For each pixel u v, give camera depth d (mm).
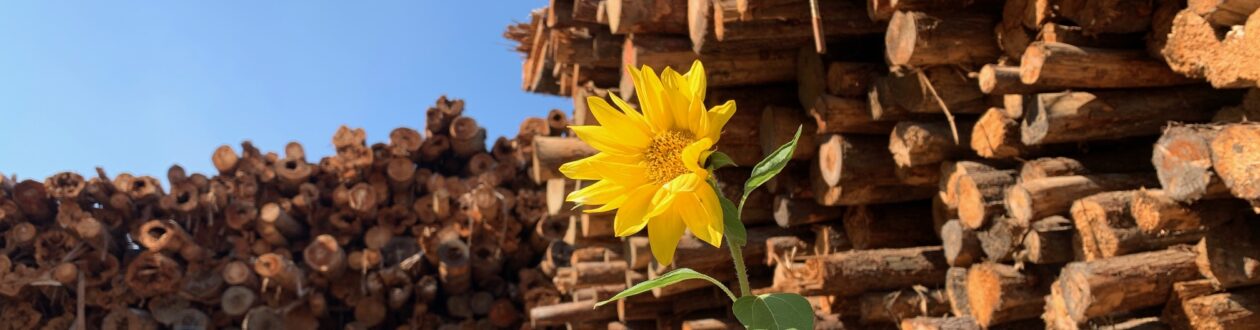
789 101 3605
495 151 7742
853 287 3324
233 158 7477
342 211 7199
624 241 4281
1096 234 2471
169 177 7340
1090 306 2326
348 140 7465
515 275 7406
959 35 2689
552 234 6434
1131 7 2396
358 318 6848
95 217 7055
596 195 1204
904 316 3291
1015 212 2664
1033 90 2559
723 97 3572
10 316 6777
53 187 7047
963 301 3082
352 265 6941
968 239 2998
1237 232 2207
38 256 6824
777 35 3057
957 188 2934
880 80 3023
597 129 1226
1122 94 2545
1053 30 2494
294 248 7215
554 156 3746
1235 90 2445
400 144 7543
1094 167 2723
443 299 7285
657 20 3365
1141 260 2357
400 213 7312
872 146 3223
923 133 2973
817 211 3605
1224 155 1975
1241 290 2291
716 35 3070
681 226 1200
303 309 6883
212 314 6930
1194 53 2166
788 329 1038
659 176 1200
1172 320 2369
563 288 6281
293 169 7391
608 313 5449
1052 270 2771
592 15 3936
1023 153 2768
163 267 6680
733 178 3730
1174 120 2498
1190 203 2203
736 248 1120
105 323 6660
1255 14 1924
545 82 5637
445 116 7715
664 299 4688
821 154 3338
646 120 1224
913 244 3510
